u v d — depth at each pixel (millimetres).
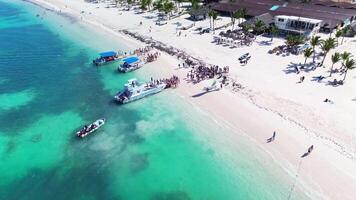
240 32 101312
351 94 63938
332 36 95938
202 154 51188
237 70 76125
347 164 46500
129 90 66438
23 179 47438
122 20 126062
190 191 44844
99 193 44938
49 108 65750
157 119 60750
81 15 138750
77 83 76500
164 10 121750
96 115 62906
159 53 89938
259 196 42875
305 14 108125
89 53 95625
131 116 62188
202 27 109375
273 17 107688
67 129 58688
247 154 50188
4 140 55875
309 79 70625
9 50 99250
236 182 45500
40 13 149375
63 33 116562
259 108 61031
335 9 115375
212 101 64750
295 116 57750
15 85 75750
